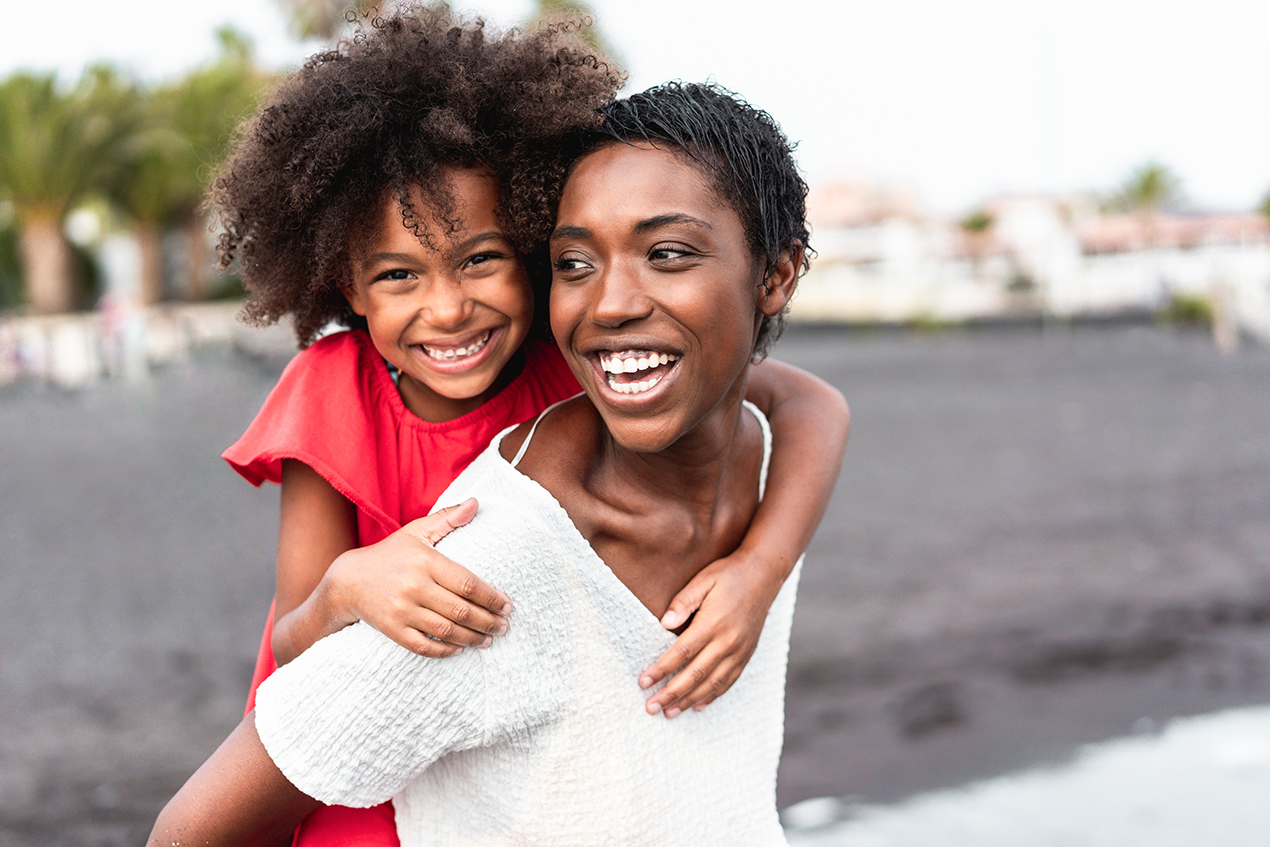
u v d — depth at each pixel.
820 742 3.97
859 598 5.85
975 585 6.05
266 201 1.54
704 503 1.25
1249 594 5.74
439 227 1.41
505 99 1.39
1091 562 6.48
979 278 35.59
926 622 5.39
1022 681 4.55
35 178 24.72
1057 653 4.89
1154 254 35.94
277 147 1.49
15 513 9.09
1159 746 3.88
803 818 3.39
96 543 7.94
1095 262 35.84
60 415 15.56
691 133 1.09
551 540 1.10
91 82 25.22
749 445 1.36
